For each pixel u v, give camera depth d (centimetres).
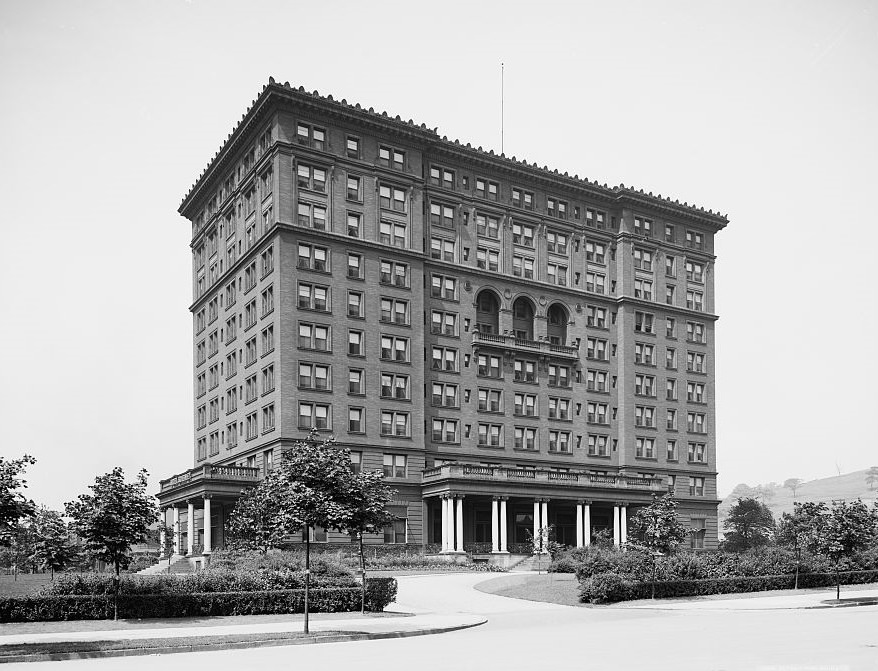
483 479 7931
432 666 2183
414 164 8619
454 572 6775
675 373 10419
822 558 5912
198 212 9931
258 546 5466
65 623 3166
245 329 8394
